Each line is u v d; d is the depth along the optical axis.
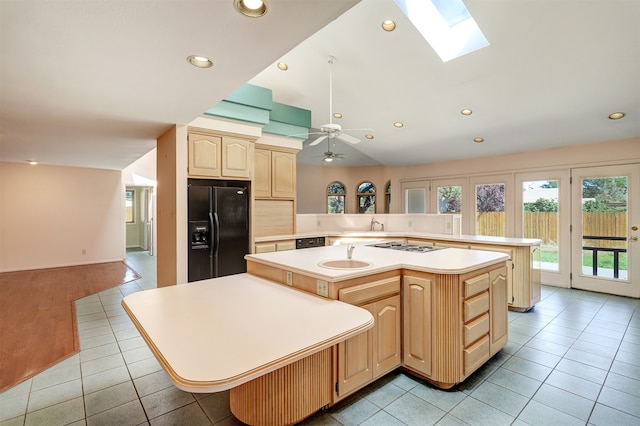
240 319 1.47
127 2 1.27
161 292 1.95
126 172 7.62
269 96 3.80
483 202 5.63
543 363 2.52
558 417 1.87
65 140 3.92
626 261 4.27
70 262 6.77
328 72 3.84
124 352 2.78
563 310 3.79
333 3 1.30
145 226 9.56
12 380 2.33
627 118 3.78
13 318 3.65
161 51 1.70
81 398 2.10
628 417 1.87
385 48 3.29
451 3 3.01
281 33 1.53
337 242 5.05
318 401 1.79
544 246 4.96
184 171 3.28
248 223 3.82
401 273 2.31
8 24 1.42
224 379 0.97
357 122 5.16
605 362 2.53
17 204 6.23
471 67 3.33
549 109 3.86
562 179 4.76
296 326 1.39
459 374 2.12
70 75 2.00
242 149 3.73
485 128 4.61
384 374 2.17
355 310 1.61
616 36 2.60
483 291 2.38
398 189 6.91
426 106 4.29
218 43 1.62
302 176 9.33
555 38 2.74
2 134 3.58
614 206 4.35
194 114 2.84
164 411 1.96
